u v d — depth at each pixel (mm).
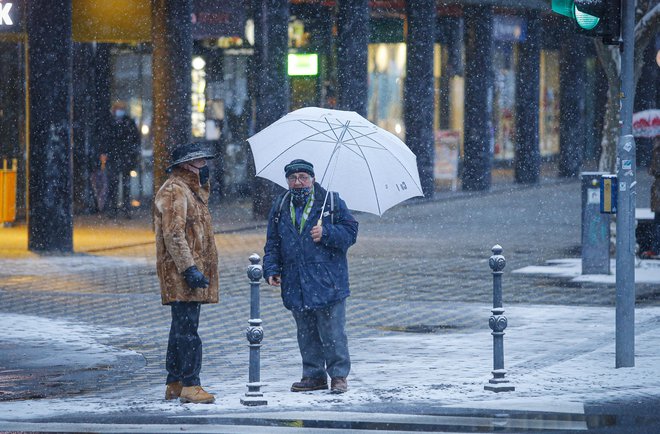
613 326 41156
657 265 58656
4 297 49844
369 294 50688
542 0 119188
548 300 48375
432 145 106188
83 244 71062
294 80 105125
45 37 64688
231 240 75312
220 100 102188
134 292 51625
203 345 38531
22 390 31219
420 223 86938
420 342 38031
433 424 24375
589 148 153250
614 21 30781
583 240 55906
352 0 95250
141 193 97938
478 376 31109
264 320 43812
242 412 26078
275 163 29031
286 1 85750
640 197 110875
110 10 67750
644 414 25297
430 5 103562
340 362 28672
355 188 28641
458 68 123188
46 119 65438
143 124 97375
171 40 75562
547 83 144625
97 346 38500
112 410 26734
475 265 61281
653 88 139000
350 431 23734
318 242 28344
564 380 29766
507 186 124938
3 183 79125
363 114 96500
